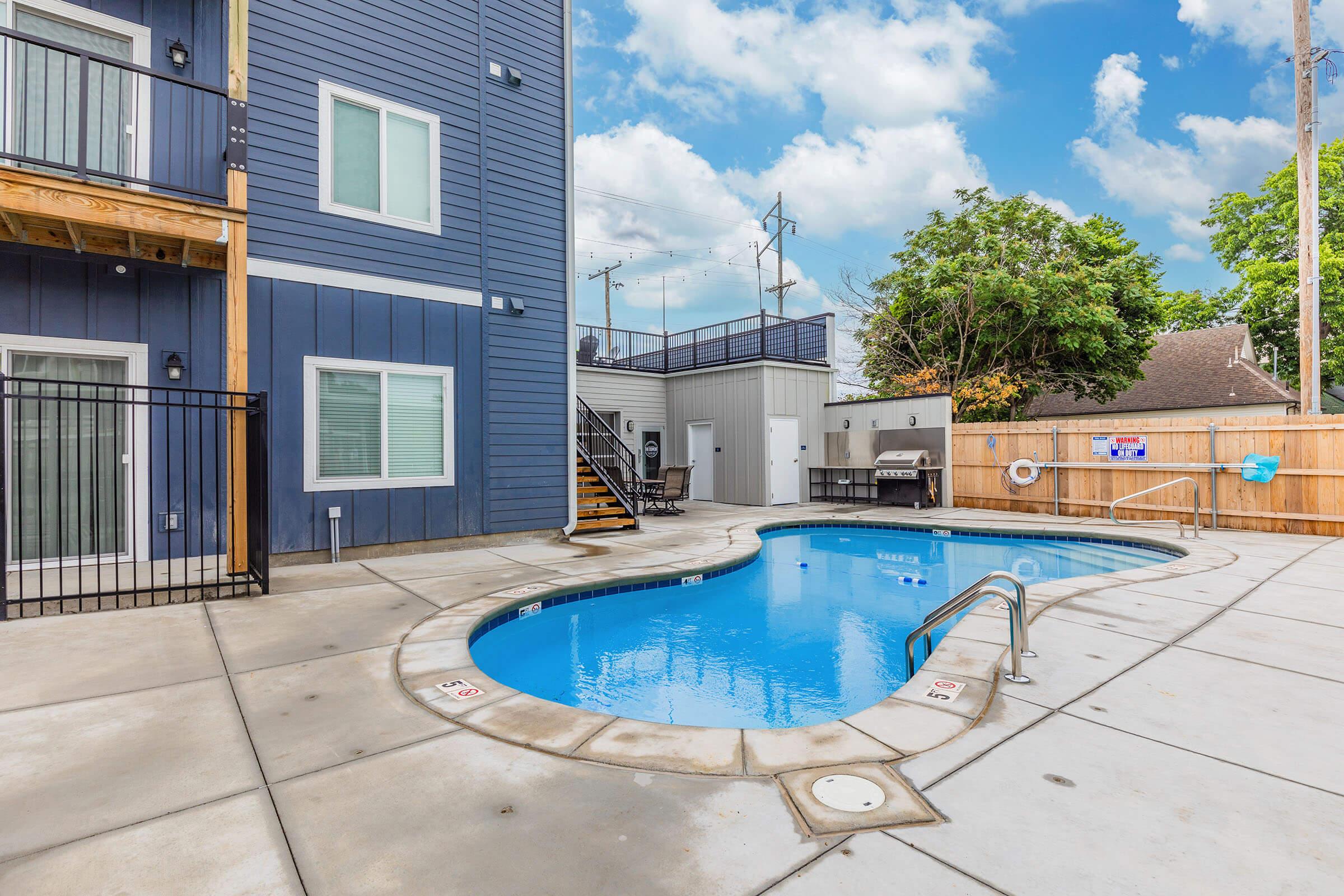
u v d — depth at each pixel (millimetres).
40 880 1679
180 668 3420
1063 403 23453
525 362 8492
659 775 2283
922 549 9148
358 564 6652
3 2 5453
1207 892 1626
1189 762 2354
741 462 14117
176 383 6098
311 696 3059
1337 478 8258
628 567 6559
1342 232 21484
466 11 7992
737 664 4590
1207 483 9336
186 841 1869
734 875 1699
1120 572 6102
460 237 7898
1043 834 1887
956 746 2494
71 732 2627
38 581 5281
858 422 14234
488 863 1764
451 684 3221
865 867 1727
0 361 5414
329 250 6879
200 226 5289
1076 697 3012
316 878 1696
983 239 16406
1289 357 23391
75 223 4984
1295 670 3365
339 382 6957
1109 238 19625
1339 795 2113
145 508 5988
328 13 6918
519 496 8391
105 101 5910
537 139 8703
